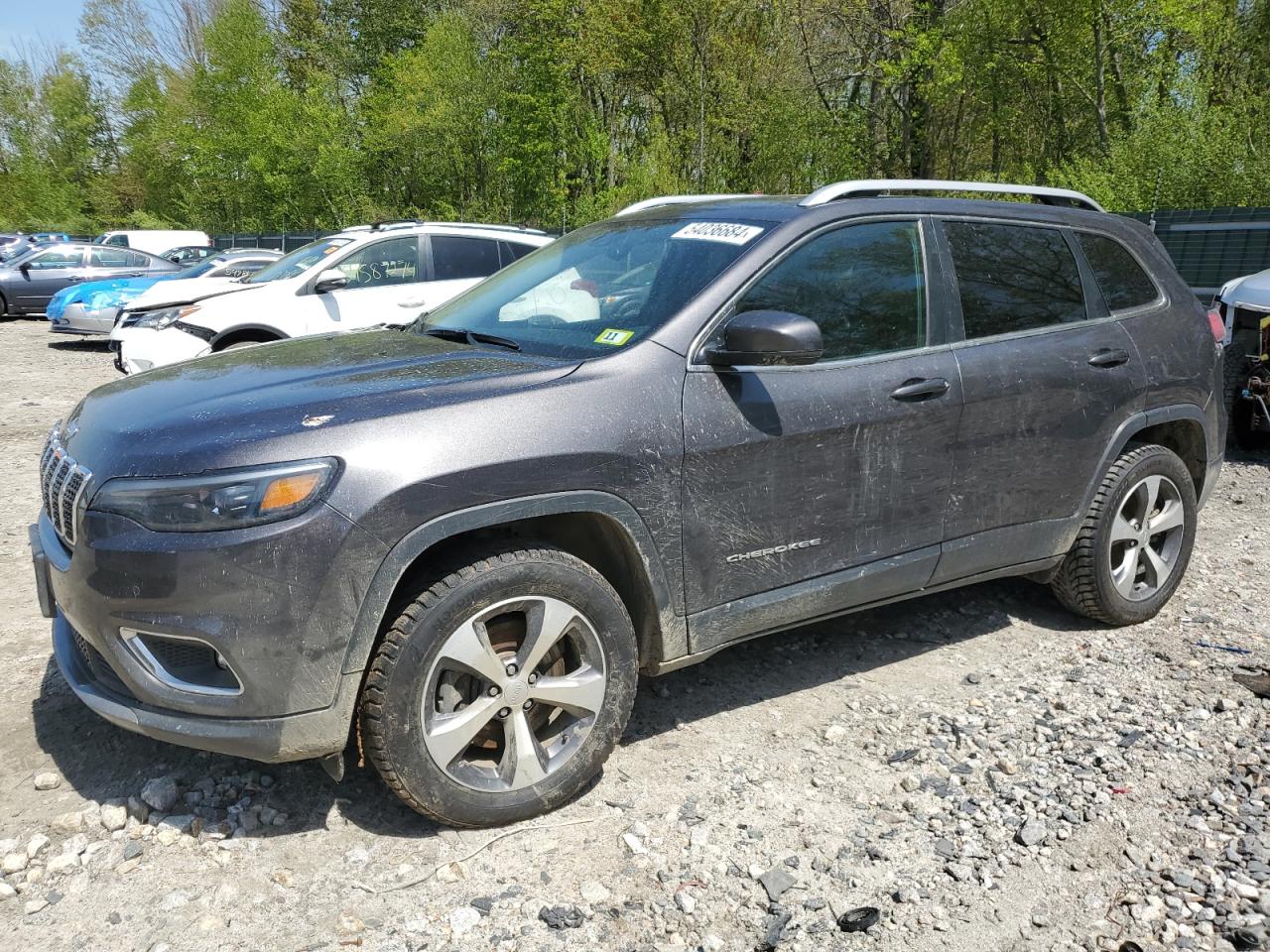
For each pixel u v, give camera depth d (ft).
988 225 12.51
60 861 8.67
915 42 92.48
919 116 106.22
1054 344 12.58
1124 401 13.20
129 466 8.38
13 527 18.93
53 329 51.78
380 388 9.14
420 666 8.53
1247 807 9.64
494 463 8.68
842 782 10.17
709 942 7.90
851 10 96.84
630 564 9.84
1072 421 12.65
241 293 29.25
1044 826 9.36
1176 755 10.61
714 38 93.30
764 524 10.34
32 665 12.60
